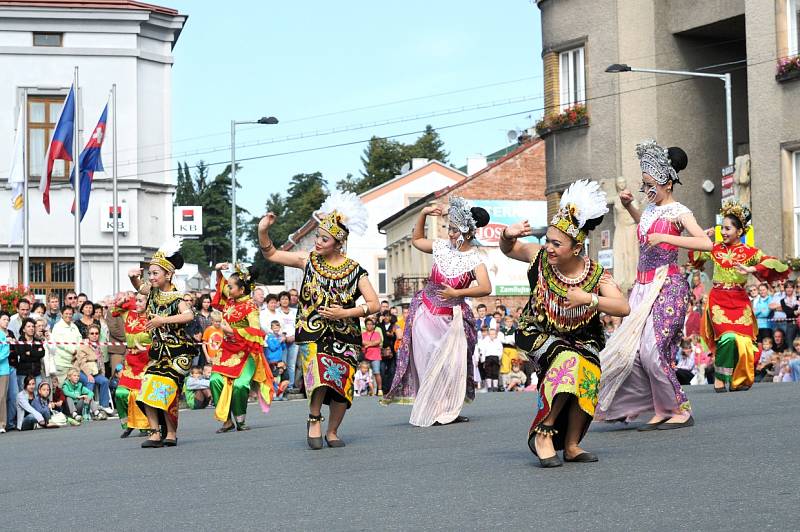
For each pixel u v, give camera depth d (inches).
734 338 557.3
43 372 806.5
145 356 579.8
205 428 610.2
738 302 563.5
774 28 1119.6
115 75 1699.1
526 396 701.3
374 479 318.3
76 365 819.4
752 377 559.2
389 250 2847.0
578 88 1378.0
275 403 865.5
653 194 413.7
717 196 1374.3
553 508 252.7
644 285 410.3
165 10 1726.1
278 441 467.8
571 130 1374.3
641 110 1333.7
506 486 288.5
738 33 1357.0
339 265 415.2
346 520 254.4
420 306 502.0
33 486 359.9
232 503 290.5
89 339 831.7
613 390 406.0
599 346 319.6
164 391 485.1
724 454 323.9
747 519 228.1
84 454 475.5
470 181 2235.5
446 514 253.9
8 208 1686.8
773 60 1120.2
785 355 837.8
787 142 1109.1
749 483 271.3
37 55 1680.6
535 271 317.4
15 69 1676.9
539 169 2267.5
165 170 1739.7
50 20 1680.6
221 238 4766.2
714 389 598.2
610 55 1332.4
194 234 1836.9
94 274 1699.1
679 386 399.2
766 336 872.3
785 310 860.0
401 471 332.2
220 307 569.9
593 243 1347.2
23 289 917.8
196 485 331.9
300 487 312.0
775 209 1119.6
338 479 323.6
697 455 325.4
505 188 2251.5
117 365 863.1
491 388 1013.2
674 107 1352.1
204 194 4813.0
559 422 324.8
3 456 496.7
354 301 415.5
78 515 287.3
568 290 305.4
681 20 1337.4
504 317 1059.9
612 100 1328.7
